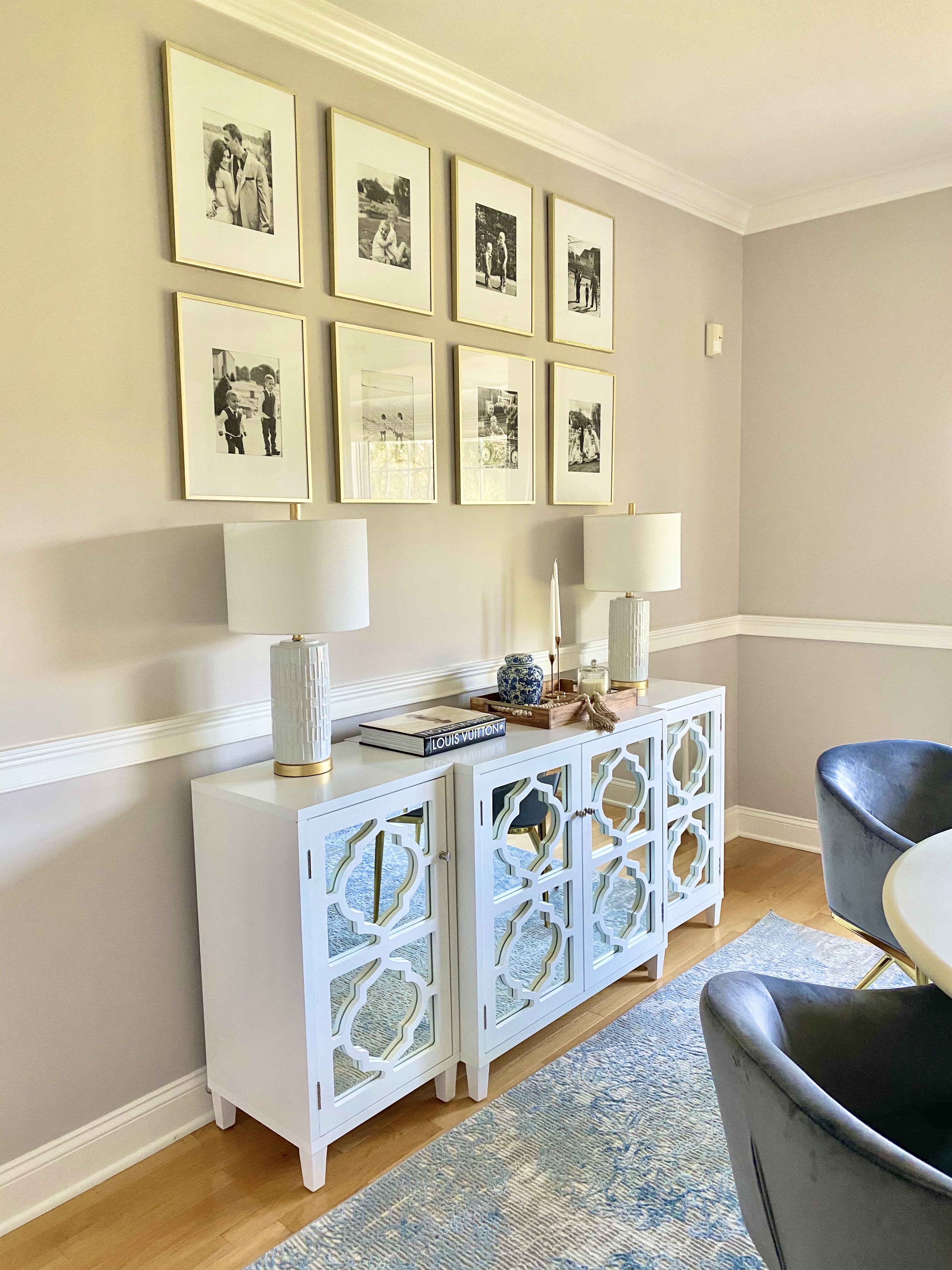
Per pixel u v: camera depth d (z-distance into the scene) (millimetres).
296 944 1755
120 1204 1802
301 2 2062
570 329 2912
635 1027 2410
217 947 1948
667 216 3324
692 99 2670
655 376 3320
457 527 2594
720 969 2727
